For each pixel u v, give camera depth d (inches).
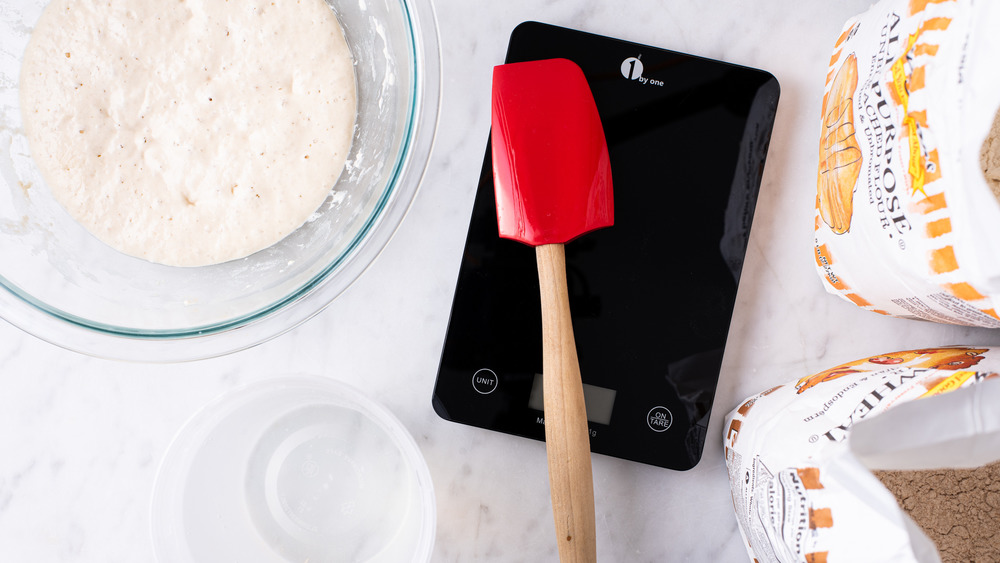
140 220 22.3
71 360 22.5
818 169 21.8
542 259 19.6
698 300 22.0
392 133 22.8
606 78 22.2
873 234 18.2
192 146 22.6
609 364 21.9
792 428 17.8
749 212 22.1
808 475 15.7
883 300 19.9
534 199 19.5
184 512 21.2
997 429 15.2
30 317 20.6
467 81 22.9
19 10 22.1
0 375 22.5
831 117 20.6
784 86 22.9
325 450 22.6
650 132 22.2
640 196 22.1
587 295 22.1
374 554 22.0
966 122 15.1
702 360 21.9
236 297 22.4
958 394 15.1
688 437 21.8
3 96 22.1
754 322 22.8
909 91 16.0
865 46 18.7
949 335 22.6
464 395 21.7
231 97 22.7
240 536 21.9
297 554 22.2
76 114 22.2
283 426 22.6
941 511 19.9
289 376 20.7
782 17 23.0
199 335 20.6
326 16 22.8
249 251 22.3
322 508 22.4
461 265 22.1
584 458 18.6
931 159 15.7
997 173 18.1
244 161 22.6
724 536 22.7
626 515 22.6
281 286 22.1
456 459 22.6
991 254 15.1
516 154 19.8
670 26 23.0
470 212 22.9
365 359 22.7
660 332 22.0
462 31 22.8
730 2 23.0
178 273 22.6
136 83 22.5
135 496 22.7
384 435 22.5
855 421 16.2
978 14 14.8
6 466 22.5
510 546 22.5
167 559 20.4
